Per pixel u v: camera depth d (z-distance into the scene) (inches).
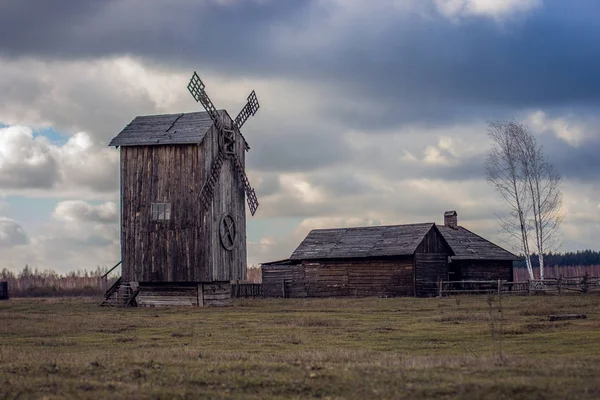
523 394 701.9
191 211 2240.4
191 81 2311.8
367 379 783.1
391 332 1382.9
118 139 2298.2
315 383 775.1
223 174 2347.4
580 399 681.0
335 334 1373.0
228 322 1664.6
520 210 3061.0
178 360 952.3
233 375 824.9
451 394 714.2
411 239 2748.5
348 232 2962.6
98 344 1274.6
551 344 1147.9
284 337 1334.9
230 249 2346.2
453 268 3014.3
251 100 2539.4
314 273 2874.0
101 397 735.7
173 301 2284.7
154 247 2267.5
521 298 2231.8
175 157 2265.0
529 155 3058.6
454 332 1349.7
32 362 962.7
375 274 2763.3
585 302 1936.5
